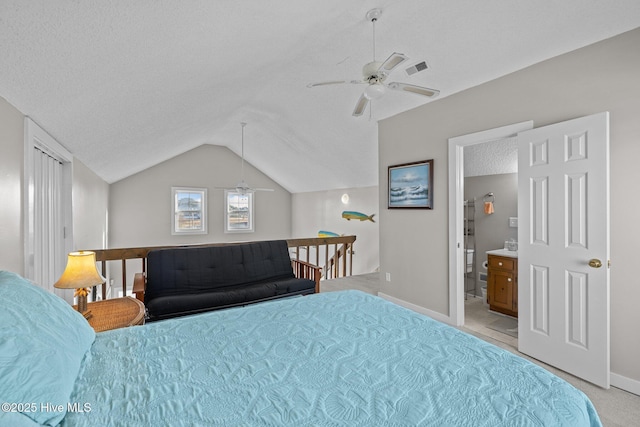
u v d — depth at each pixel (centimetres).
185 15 159
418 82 320
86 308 197
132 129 331
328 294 219
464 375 113
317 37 280
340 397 101
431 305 355
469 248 455
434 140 346
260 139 655
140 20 147
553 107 246
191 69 236
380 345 138
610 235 219
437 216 346
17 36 126
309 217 817
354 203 655
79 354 116
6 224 171
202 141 723
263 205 873
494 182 422
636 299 209
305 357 128
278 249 378
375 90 215
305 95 422
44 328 104
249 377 114
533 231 254
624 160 211
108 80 196
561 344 236
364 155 518
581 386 216
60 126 234
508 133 275
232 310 186
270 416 92
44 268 251
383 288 417
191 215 783
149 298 294
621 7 196
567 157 230
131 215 718
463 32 250
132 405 96
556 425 89
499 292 370
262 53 268
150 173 736
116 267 709
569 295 230
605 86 218
